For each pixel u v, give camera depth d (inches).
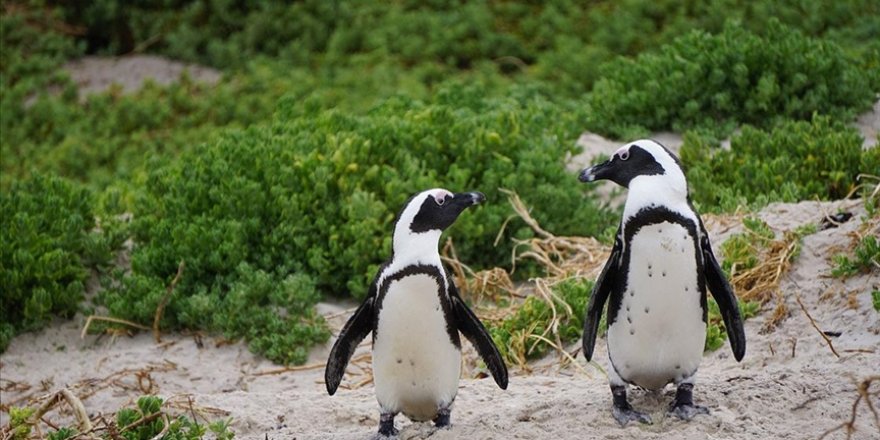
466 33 1174.3
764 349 537.3
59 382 633.0
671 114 875.4
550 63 1098.7
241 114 1080.8
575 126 829.8
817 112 836.0
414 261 418.3
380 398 438.9
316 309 679.7
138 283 681.0
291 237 707.4
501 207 715.4
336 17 1217.4
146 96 1131.3
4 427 571.5
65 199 740.7
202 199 727.7
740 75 856.9
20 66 1182.3
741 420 432.8
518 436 431.8
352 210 702.5
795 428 427.2
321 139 766.5
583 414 450.0
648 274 418.3
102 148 1043.3
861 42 1037.2
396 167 741.9
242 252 698.8
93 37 1250.6
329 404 522.3
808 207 639.1
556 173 741.9
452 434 434.0
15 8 1246.3
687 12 1134.4
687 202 422.0
